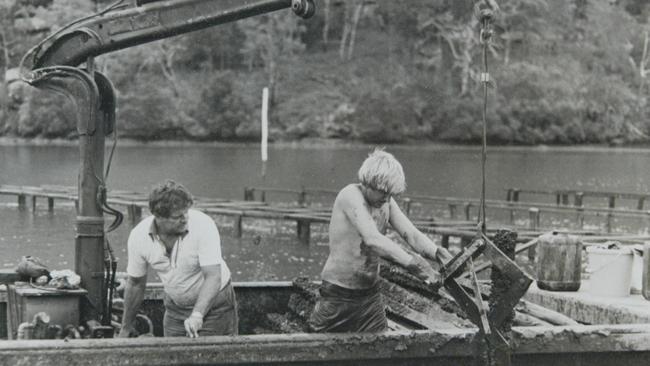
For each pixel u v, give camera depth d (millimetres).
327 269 7734
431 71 114875
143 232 7480
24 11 110938
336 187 62438
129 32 8602
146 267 7664
